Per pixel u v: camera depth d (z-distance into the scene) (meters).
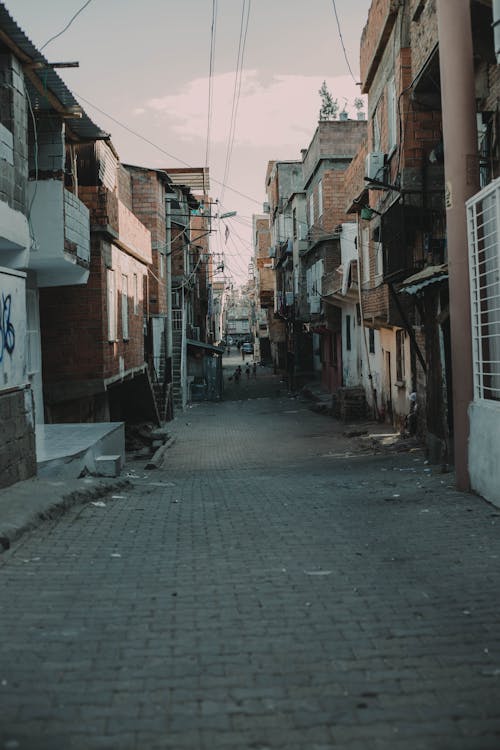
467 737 2.72
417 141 13.49
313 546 5.92
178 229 39.06
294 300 41.09
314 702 3.03
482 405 7.93
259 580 4.90
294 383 42.84
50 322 15.84
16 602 4.41
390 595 4.51
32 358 14.17
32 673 3.33
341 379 31.95
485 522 6.66
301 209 40.16
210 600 4.45
